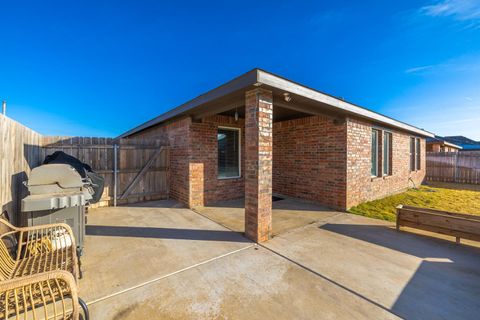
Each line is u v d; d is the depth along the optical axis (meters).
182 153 6.32
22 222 3.46
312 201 6.34
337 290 2.28
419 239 3.73
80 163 4.52
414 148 9.88
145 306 2.03
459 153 11.64
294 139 6.89
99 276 2.54
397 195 7.78
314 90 4.12
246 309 1.99
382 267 2.77
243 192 7.25
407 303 2.08
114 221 4.71
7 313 1.33
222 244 3.49
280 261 2.93
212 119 6.39
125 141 6.46
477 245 3.48
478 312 1.96
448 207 5.98
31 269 1.87
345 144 5.55
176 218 4.95
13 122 3.18
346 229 4.22
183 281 2.44
